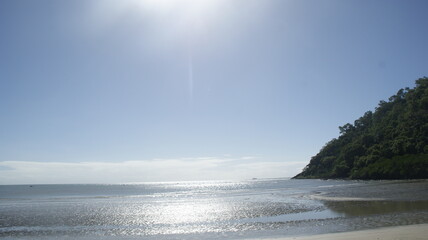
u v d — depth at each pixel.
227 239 21.44
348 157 143.50
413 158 103.31
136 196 72.25
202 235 23.53
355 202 40.72
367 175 117.19
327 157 167.88
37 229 27.94
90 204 50.12
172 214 35.78
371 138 139.75
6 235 25.55
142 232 25.83
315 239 19.00
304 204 41.34
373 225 23.67
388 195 48.12
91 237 24.27
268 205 41.69
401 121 132.12
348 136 173.88
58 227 28.81
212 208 40.28
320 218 29.09
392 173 105.38
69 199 63.59
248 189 100.06
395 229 20.94
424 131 112.88
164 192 97.69
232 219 30.75
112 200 58.84
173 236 23.69
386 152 118.12
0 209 43.34
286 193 65.44
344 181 120.56
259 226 26.30
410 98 145.00
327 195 54.00
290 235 21.66
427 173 95.19
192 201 52.16
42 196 78.56
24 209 43.16
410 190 55.47
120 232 26.05
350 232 20.97
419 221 24.34
